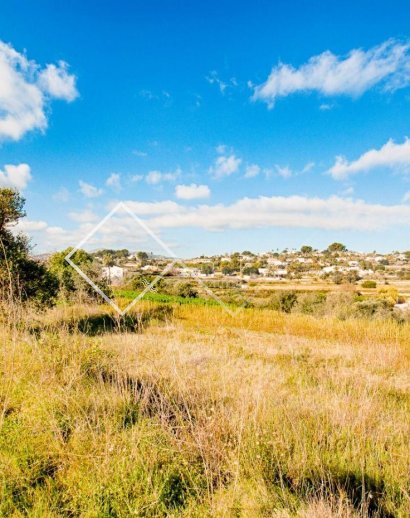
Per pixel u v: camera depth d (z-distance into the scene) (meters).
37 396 4.29
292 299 24.00
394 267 62.97
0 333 6.14
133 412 4.20
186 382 5.15
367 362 8.52
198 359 7.20
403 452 3.67
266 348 10.17
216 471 3.21
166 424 3.79
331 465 3.30
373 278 51.47
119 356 6.41
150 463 3.16
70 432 3.80
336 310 20.31
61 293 11.16
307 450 3.56
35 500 2.85
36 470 3.18
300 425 3.96
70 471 3.20
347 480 3.12
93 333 8.54
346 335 13.68
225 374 5.95
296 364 7.91
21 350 5.77
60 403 4.18
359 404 4.72
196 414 4.04
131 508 2.69
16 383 4.74
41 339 6.10
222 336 11.86
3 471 3.08
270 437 3.70
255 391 4.64
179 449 3.35
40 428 3.71
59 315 9.84
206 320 16.55
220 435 3.57
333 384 6.25
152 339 8.52
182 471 3.18
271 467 3.26
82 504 2.81
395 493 3.09
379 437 3.94
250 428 3.78
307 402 4.83
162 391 4.96
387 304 21.14
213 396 4.76
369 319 17.03
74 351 5.83
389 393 6.28
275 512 2.69
